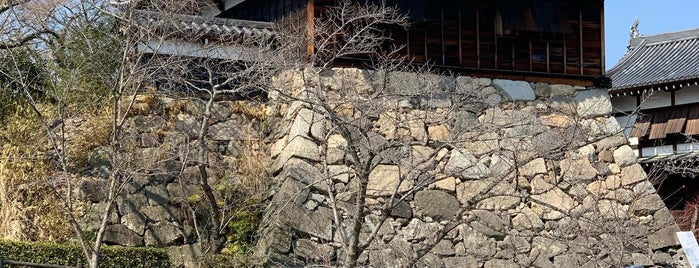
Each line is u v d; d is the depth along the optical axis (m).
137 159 15.38
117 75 14.80
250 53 15.62
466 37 16.78
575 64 17.36
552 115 16.91
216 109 16.41
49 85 16.11
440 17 16.66
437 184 15.72
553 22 17.12
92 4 15.78
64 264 13.46
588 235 13.93
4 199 14.57
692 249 16.36
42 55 16.39
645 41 27.55
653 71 25.62
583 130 15.62
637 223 16.23
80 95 15.84
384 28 16.25
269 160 16.19
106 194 14.93
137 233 14.98
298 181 15.03
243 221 15.16
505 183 15.91
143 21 14.92
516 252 15.20
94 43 15.71
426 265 15.05
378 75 15.80
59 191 14.95
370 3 16.17
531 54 17.12
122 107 15.56
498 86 16.80
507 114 16.53
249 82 15.11
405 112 14.90
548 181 16.27
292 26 16.14
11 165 14.84
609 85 17.47
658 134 24.31
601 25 17.62
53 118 15.76
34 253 13.36
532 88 17.02
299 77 15.56
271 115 16.56
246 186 15.69
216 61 16.06
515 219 15.88
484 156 15.09
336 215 11.79
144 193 15.27
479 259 15.43
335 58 14.73
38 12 15.90
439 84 16.25
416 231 15.27
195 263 14.72
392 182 15.43
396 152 14.69
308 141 15.33
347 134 11.45
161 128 15.91
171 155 15.50
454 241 15.48
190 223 15.23
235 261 14.22
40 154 15.20
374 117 15.33
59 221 14.54
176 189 15.50
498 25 16.95
